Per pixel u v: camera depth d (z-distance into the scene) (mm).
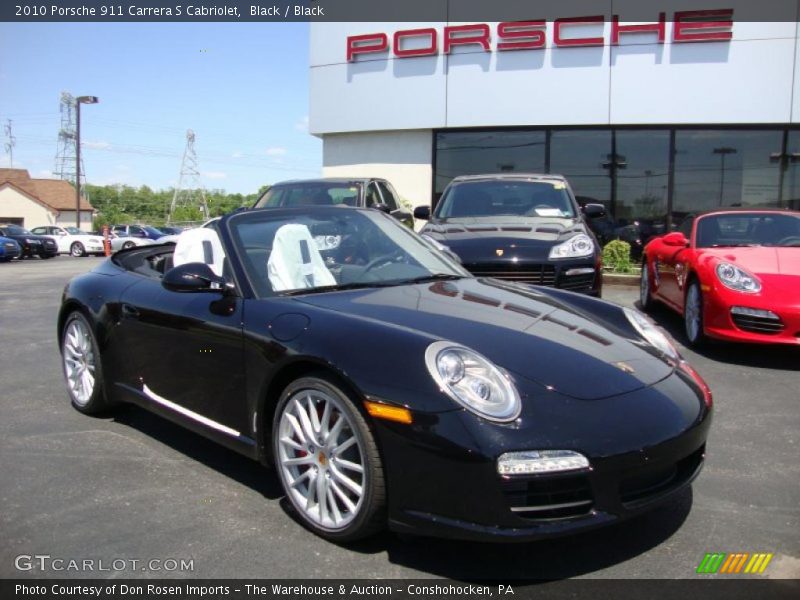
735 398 4602
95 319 4000
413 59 13070
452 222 6605
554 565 2504
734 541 2676
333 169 14133
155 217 104125
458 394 2332
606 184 12625
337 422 2600
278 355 2771
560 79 12367
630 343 2986
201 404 3285
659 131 12328
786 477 3293
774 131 11969
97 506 2980
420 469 2322
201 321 3207
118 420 4184
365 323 2693
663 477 2527
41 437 3865
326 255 3531
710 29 11648
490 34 12594
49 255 28578
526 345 2678
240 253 3314
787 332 5254
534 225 6289
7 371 5434
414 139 13469
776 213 6730
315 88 13891
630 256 12227
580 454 2271
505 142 12984
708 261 5855
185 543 2656
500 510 2230
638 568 2484
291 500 2809
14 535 2727
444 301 3129
